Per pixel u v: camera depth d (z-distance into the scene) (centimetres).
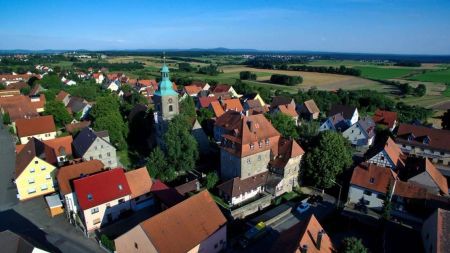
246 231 5109
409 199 5519
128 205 5622
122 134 9206
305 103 12975
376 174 5922
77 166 5931
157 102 8125
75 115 11675
